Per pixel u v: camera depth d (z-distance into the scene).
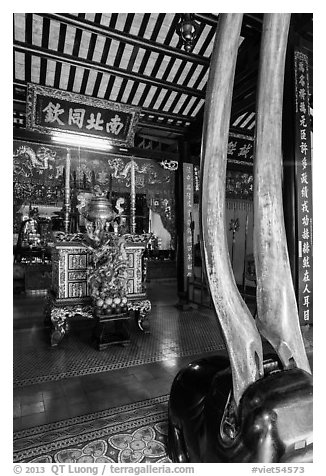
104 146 5.90
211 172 0.98
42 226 9.72
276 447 0.88
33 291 8.16
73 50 5.14
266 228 1.03
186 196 6.56
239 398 0.98
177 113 6.66
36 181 6.00
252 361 0.99
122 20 4.77
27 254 9.05
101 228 4.33
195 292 8.03
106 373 3.28
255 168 1.06
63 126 5.42
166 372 3.32
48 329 4.86
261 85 1.05
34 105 5.07
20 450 2.02
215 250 0.98
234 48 0.98
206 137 0.99
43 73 5.57
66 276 4.29
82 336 4.61
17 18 4.55
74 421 2.37
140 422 2.35
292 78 3.80
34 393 2.83
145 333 4.75
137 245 4.76
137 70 5.68
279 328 1.01
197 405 1.35
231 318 0.98
